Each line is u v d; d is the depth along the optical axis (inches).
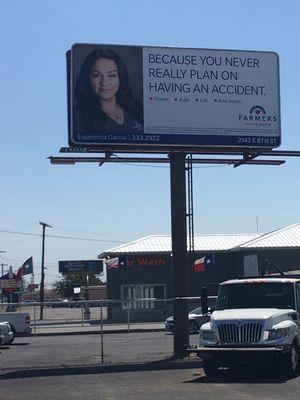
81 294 3759.8
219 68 815.1
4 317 1306.6
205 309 632.4
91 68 781.9
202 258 1851.6
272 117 824.9
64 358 800.3
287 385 519.5
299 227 2031.3
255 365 617.9
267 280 619.8
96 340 1133.1
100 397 486.9
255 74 826.2
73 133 766.5
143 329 1435.8
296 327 586.6
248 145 812.6
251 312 577.0
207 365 581.3
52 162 788.0
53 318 2487.7
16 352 920.9
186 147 790.5
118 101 781.9
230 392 492.7
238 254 1966.0
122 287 1936.5
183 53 806.5
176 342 730.8
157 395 489.4
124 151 787.4
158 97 792.3
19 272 2657.5
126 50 792.9
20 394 512.7
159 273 1951.3
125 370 650.8
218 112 808.3
